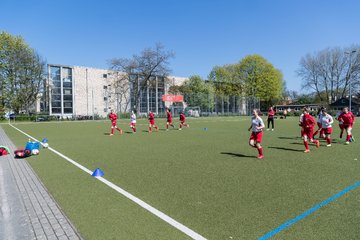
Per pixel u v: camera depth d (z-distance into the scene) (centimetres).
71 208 446
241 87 7025
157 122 3534
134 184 578
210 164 775
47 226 382
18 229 376
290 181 585
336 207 430
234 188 539
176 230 358
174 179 613
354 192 505
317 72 6259
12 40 4522
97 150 1068
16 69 4475
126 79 5534
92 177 643
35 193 529
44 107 5431
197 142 1300
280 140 1352
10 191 546
